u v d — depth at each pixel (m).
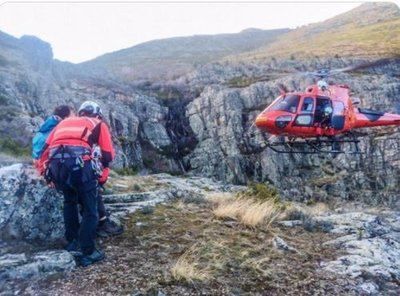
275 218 7.93
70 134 5.17
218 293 4.73
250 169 50.38
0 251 5.43
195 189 12.45
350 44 94.56
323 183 47.16
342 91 13.91
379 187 46.47
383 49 83.12
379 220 8.56
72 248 5.59
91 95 50.88
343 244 6.66
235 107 55.03
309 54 84.19
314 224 7.71
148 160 50.44
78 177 5.11
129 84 67.00
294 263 5.74
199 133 55.66
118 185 10.66
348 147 49.25
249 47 155.50
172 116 58.47
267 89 56.84
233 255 5.76
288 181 48.34
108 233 6.25
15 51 50.53
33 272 4.89
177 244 6.05
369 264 5.80
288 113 13.45
